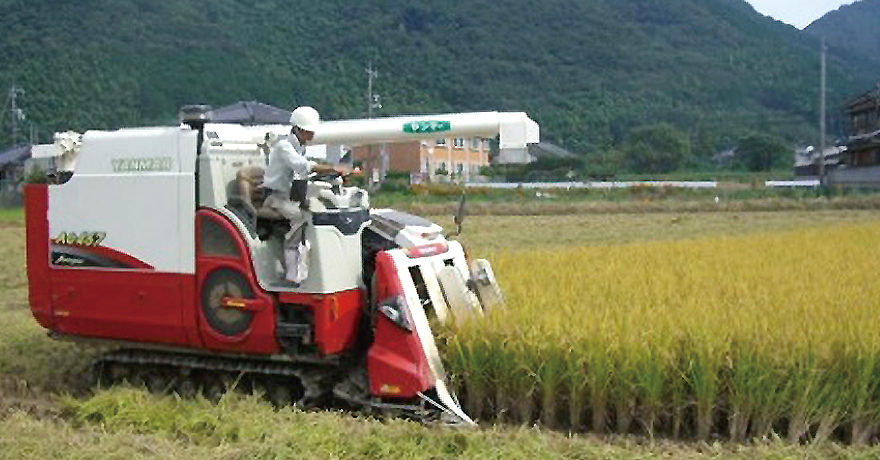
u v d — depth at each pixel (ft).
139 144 26.45
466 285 27.63
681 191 140.87
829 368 23.79
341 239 25.31
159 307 26.37
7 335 36.47
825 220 102.12
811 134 298.76
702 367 23.93
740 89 329.52
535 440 22.31
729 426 24.41
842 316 25.79
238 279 25.41
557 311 26.84
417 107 256.93
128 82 213.66
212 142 25.71
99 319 27.27
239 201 25.80
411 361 24.67
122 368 28.25
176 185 25.93
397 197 130.00
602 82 303.27
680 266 40.83
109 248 26.86
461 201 29.63
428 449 21.94
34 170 29.43
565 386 25.20
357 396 25.95
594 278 34.68
